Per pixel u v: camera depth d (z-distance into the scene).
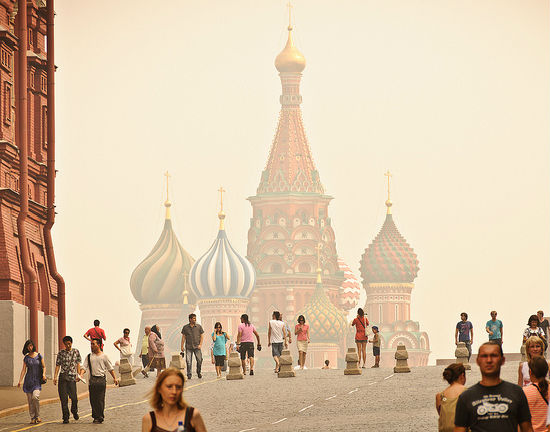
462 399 24.86
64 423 52.62
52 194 95.62
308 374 80.31
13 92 89.88
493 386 24.78
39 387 53.34
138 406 60.84
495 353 24.69
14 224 87.75
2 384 82.38
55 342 94.69
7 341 83.00
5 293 84.50
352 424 47.25
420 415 49.47
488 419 24.50
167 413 24.64
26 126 90.06
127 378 77.88
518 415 24.67
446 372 29.44
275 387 68.94
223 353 78.62
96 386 52.16
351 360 78.81
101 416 52.25
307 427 46.97
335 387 67.31
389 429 44.31
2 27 87.62
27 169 89.19
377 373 78.88
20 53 90.44
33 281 88.12
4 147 86.31
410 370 79.81
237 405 58.66
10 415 58.59
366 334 82.56
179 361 86.69
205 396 64.50
